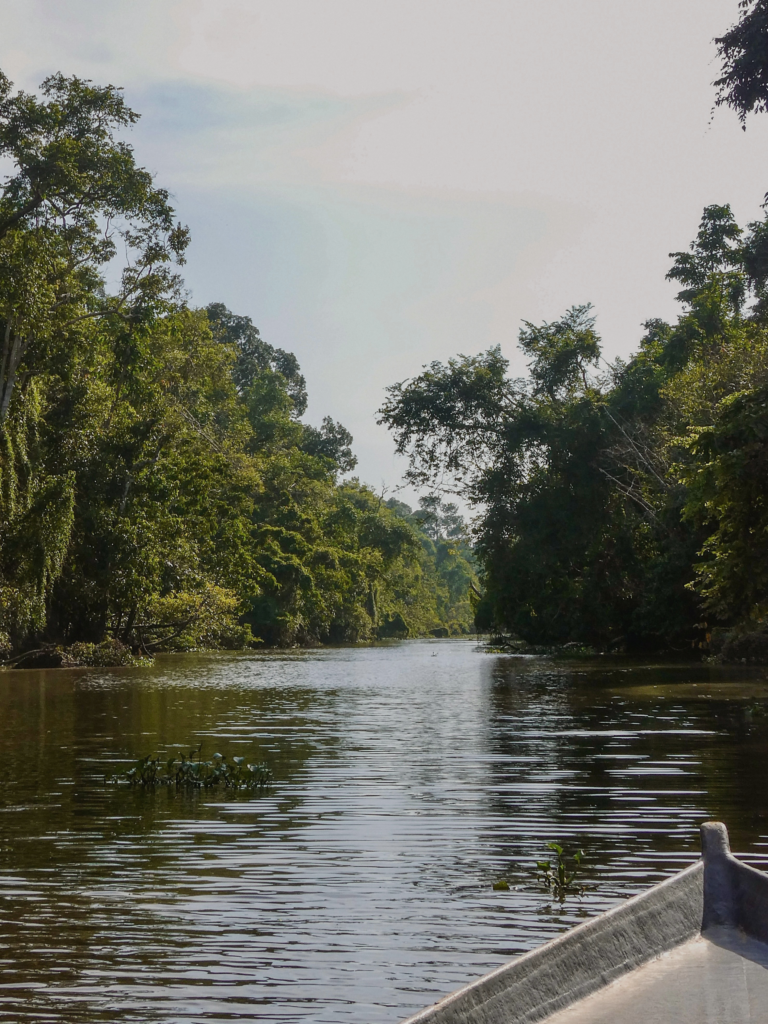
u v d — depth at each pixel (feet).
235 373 298.97
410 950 17.40
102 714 61.93
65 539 120.06
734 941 10.45
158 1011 14.85
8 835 26.81
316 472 291.38
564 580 149.28
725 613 69.36
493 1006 8.21
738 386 103.30
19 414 116.88
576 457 139.64
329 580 249.55
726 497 61.67
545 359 150.20
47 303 108.17
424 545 488.44
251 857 24.20
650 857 23.81
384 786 34.09
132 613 146.20
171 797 32.50
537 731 49.80
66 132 106.52
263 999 15.25
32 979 16.12
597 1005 8.99
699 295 143.84
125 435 136.26
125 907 20.06
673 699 66.90
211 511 153.58
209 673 112.27
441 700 70.85
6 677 104.94
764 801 30.32
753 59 63.21
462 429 150.10
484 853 24.44
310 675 107.14
